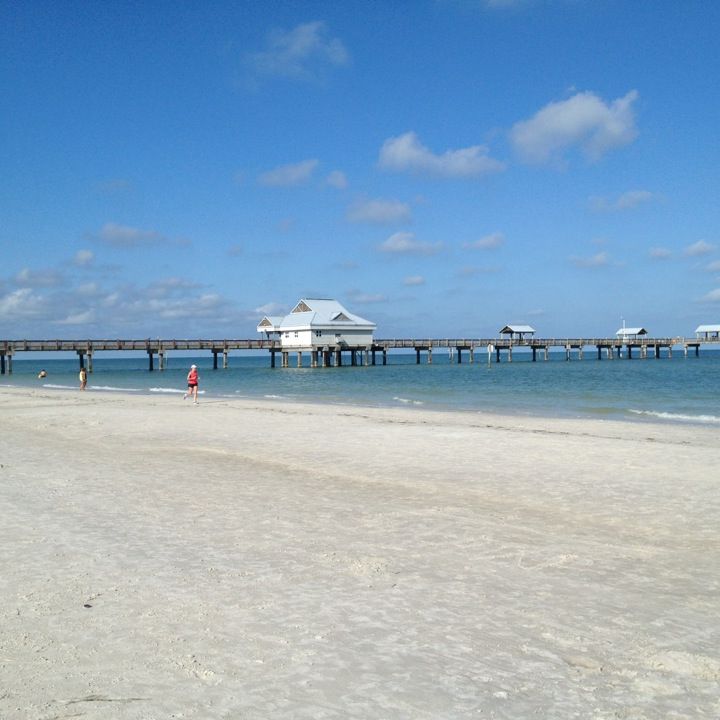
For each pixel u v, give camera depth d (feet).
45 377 222.89
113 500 33.71
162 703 14.03
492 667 15.66
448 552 24.86
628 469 42.14
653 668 15.66
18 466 44.19
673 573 22.50
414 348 285.43
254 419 74.59
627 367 266.98
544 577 22.07
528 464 44.32
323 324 255.91
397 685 14.78
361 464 45.21
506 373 220.43
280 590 20.77
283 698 14.23
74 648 16.70
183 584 21.31
